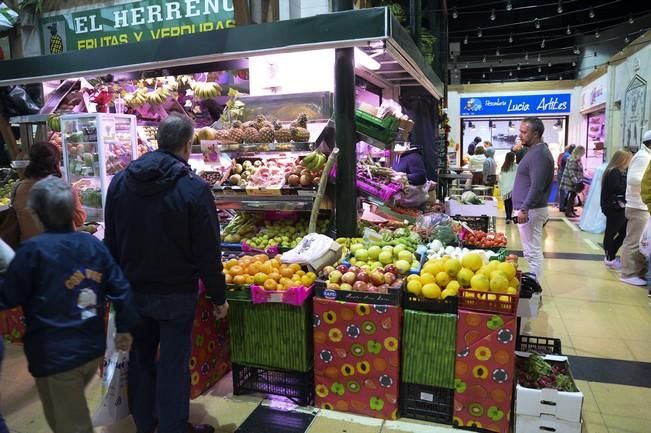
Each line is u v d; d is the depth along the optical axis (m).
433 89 6.56
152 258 2.55
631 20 13.01
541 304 5.29
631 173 5.95
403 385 3.05
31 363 2.13
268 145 3.96
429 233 4.19
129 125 4.70
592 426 3.01
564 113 14.84
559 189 12.84
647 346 4.17
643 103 8.70
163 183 2.50
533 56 19.27
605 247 6.86
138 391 2.77
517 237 9.16
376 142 4.07
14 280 2.06
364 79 5.71
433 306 2.93
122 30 6.02
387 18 3.42
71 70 4.66
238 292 3.18
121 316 2.30
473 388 2.88
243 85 5.63
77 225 3.97
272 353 3.20
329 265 3.34
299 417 3.07
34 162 3.83
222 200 4.04
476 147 13.27
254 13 5.25
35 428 3.05
